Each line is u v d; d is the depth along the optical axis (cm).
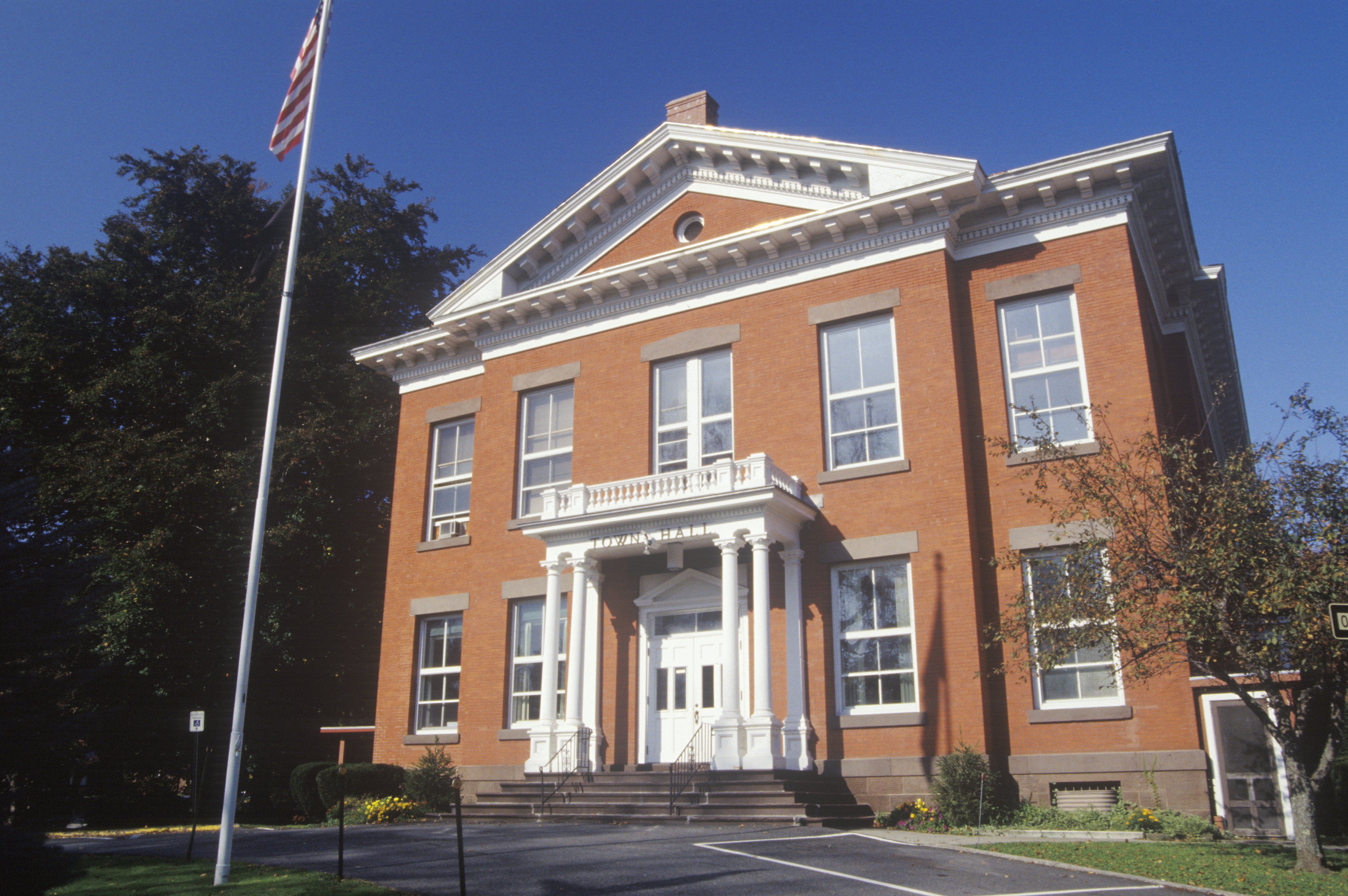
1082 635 1266
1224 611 1193
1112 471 1331
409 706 2416
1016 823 1617
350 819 2047
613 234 2450
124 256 3369
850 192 2128
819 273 2112
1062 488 1611
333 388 3303
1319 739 1570
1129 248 1870
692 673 2031
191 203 3503
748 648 1972
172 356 3075
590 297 2384
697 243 2206
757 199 2256
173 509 2781
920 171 2017
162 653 2717
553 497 2122
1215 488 1240
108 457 2795
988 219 2005
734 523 1883
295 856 1398
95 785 2955
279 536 2844
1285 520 1184
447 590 2444
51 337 3119
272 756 3042
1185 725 1611
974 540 1842
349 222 3734
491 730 2245
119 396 3083
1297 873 1122
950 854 1284
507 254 2545
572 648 2028
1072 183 1920
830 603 1925
